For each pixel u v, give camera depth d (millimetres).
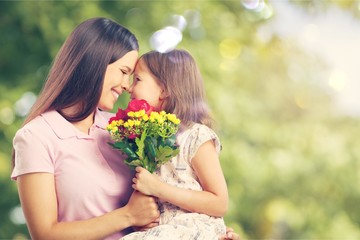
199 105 3395
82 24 3295
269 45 9992
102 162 3221
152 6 8992
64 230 3021
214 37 9648
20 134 3137
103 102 3262
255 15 9773
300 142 11617
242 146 9984
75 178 3129
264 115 12391
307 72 12312
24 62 9023
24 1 8734
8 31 8914
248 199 10961
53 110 3238
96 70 3215
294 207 11477
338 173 11664
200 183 3244
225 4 9727
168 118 3123
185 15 9250
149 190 3074
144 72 3342
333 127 13227
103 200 3166
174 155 3129
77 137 3209
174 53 3400
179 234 3061
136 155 3127
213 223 3158
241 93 10211
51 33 8711
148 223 3088
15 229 9367
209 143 3258
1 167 8969
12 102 8953
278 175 10750
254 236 11734
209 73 9383
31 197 3053
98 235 3023
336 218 11836
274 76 12461
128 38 3303
